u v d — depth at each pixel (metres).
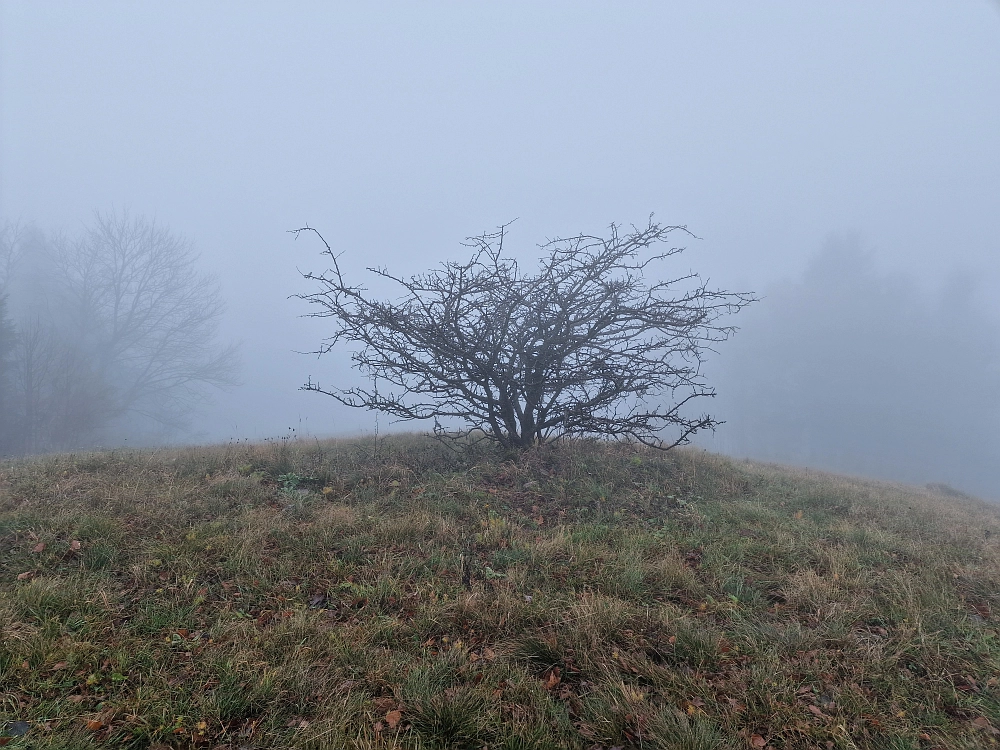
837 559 5.09
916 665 3.58
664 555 5.17
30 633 3.32
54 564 4.31
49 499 5.66
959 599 4.49
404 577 4.53
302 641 3.50
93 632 3.43
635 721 2.95
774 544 5.53
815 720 3.03
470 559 4.85
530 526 5.98
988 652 3.71
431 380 8.34
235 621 3.71
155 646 3.40
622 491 7.23
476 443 9.00
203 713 2.86
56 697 2.93
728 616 4.11
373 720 2.90
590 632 3.65
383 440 9.86
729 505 6.95
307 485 6.90
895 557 5.42
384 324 7.99
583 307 8.44
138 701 2.90
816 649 3.65
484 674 3.30
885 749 2.89
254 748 2.69
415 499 6.47
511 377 8.10
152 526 5.09
